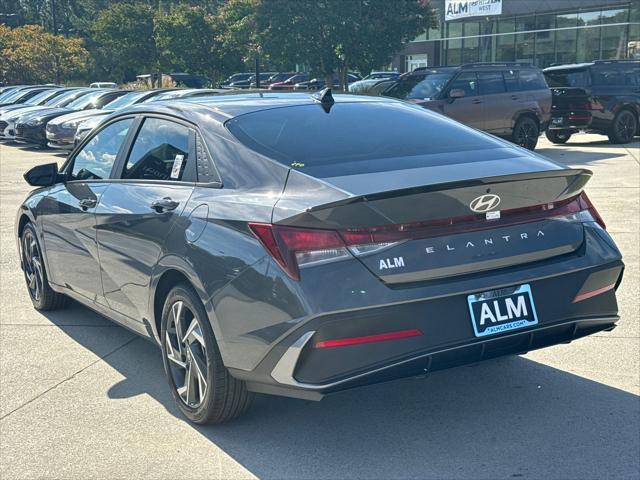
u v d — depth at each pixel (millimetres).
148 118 4652
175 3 57906
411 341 3254
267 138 3928
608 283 3795
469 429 3807
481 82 16141
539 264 3562
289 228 3258
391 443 3684
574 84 18391
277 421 3961
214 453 3639
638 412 3957
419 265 3277
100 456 3635
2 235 9242
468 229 3408
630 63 18891
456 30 44062
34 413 4145
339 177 3436
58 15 74812
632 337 5090
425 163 3645
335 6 25141
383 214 3227
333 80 28281
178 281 4012
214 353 3641
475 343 3352
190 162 4113
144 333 4445
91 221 4742
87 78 51375
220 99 4582
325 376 3197
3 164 17438
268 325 3277
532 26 40938
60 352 5129
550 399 4137
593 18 38719
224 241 3514
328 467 3471
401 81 16750
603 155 16250
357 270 3201
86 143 5273
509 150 4008
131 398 4328
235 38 29844
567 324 3613
